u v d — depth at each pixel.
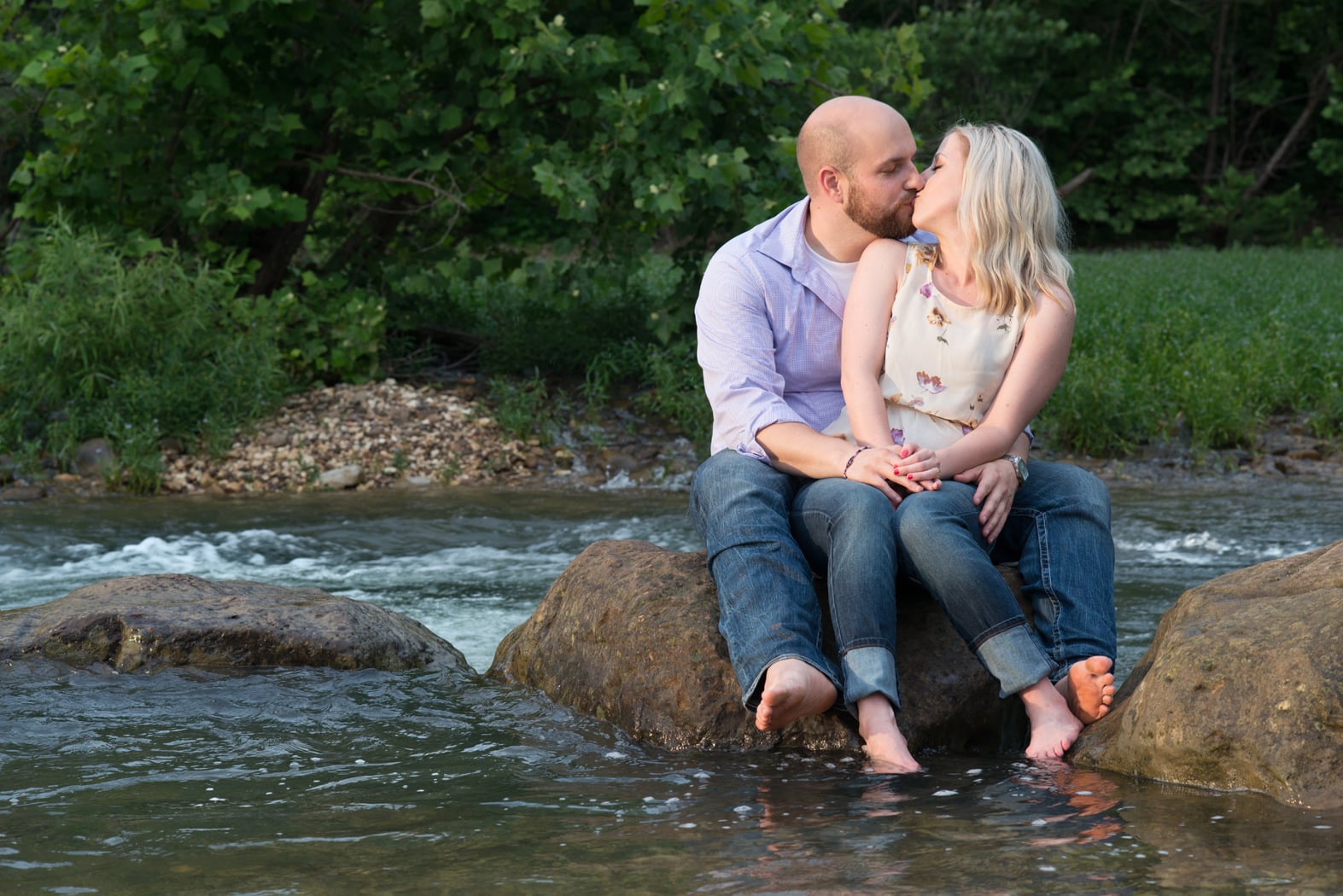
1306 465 9.12
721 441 3.32
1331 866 2.02
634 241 10.75
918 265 3.23
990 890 1.95
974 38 26.91
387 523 7.51
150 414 9.38
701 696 3.03
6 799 2.57
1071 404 9.73
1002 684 2.92
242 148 10.69
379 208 11.25
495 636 4.67
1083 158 31.20
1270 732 2.46
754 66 9.83
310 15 9.99
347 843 2.27
